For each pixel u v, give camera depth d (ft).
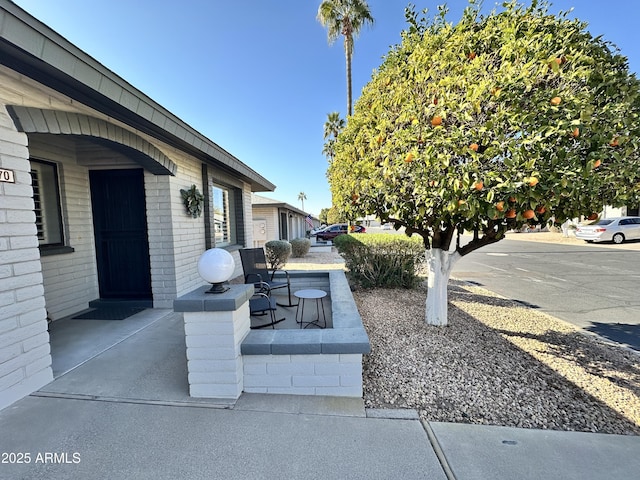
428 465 5.56
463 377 8.79
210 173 20.20
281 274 18.95
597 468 5.49
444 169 7.89
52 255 13.80
